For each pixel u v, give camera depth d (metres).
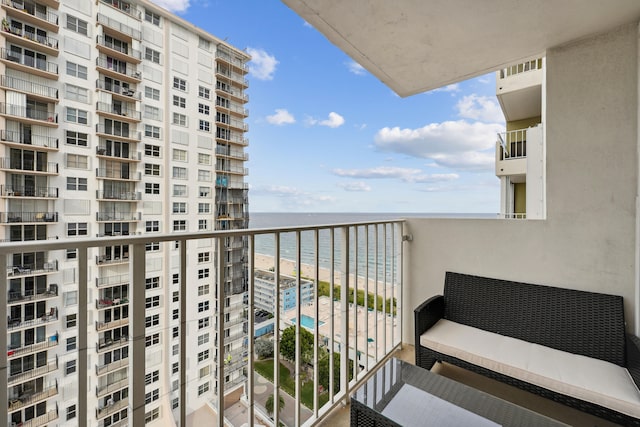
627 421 1.37
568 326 1.96
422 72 2.64
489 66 2.53
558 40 2.13
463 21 1.92
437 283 2.61
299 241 1.69
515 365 1.72
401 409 1.23
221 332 1.37
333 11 1.85
